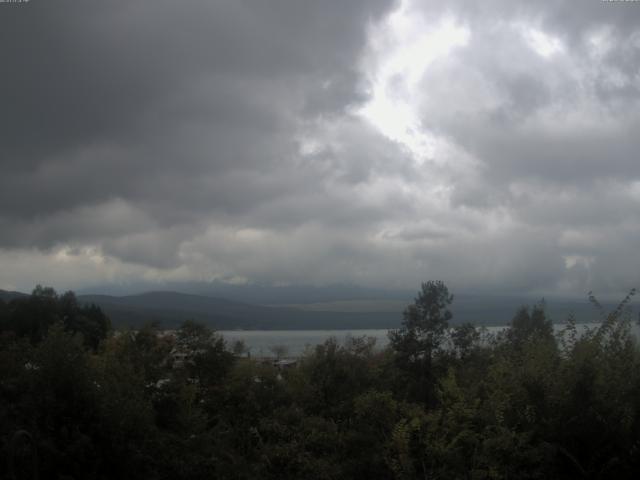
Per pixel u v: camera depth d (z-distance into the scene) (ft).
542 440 32.91
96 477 32.68
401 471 34.42
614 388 33.32
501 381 36.47
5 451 28.58
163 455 37.76
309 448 41.86
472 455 34.30
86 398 34.58
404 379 56.65
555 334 39.93
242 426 48.57
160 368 49.14
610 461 30.96
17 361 38.63
